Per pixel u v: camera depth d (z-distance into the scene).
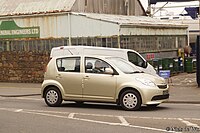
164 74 22.47
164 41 30.52
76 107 15.52
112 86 14.48
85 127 11.20
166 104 16.48
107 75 14.62
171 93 19.36
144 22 28.47
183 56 32.25
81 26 26.00
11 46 28.62
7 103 17.33
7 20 28.72
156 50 29.20
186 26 33.81
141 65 19.77
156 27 29.20
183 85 22.53
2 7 29.45
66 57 15.57
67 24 26.42
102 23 25.22
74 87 15.22
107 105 16.06
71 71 15.38
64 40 26.61
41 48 27.53
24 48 28.14
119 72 14.50
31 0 28.94
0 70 28.58
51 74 15.77
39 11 27.41
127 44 25.58
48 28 27.17
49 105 15.83
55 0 27.78
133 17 30.72
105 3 29.50
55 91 15.69
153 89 14.12
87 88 14.94
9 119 12.86
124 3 31.56
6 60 28.31
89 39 25.73
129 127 11.04
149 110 14.42
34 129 11.09
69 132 10.58
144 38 27.58
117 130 10.67
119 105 15.58
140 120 12.14
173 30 31.94
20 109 15.16
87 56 15.19
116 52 19.31
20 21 28.25
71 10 26.34
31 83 27.14
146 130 10.59
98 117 12.87
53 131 10.77
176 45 32.47
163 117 12.67
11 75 28.17
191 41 44.03
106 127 11.13
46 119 12.72
